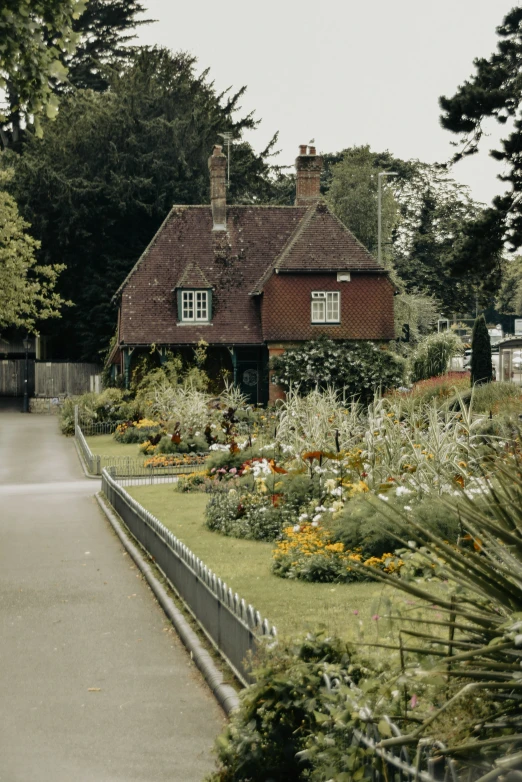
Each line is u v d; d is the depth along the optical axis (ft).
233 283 155.02
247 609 24.68
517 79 95.50
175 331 149.59
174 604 35.35
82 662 29.14
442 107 98.32
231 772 17.94
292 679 17.74
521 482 15.87
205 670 26.94
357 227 196.03
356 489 46.29
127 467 92.58
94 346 188.34
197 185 181.16
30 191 179.32
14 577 43.21
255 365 153.28
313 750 15.92
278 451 63.21
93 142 181.68
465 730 12.73
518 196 98.17
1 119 53.01
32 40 49.21
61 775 20.27
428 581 20.24
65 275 185.78
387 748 13.88
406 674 14.73
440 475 42.27
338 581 38.29
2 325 150.51
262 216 162.50
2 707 25.02
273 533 49.78
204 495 71.92
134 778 20.03
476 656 13.60
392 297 148.77
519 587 14.23
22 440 131.95
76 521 62.64
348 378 141.18
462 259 100.01
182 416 108.17
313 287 147.33
